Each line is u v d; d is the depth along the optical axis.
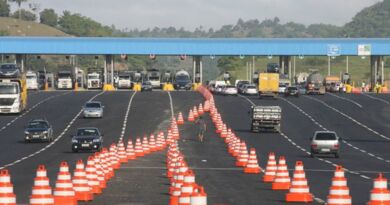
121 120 165.00
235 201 58.62
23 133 142.38
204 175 81.94
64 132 144.50
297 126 161.12
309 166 95.56
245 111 187.00
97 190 63.31
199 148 121.56
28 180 74.00
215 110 171.00
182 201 46.78
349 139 141.75
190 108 187.50
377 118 176.25
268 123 149.75
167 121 164.50
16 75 176.75
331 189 51.25
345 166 96.19
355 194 64.19
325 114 181.75
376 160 106.31
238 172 85.75
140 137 136.38
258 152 116.62
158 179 76.62
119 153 99.50
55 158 101.31
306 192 58.53
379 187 48.44
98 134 113.50
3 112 172.75
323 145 108.81
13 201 47.34
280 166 67.88
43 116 171.38
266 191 66.06
